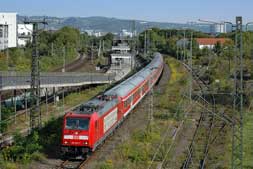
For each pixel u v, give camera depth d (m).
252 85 70.81
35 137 36.91
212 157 38.56
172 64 129.25
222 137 46.47
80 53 185.25
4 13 152.50
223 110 62.28
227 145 43.09
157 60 106.38
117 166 33.25
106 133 39.72
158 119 54.78
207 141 44.59
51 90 75.12
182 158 37.72
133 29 101.75
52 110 59.19
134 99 56.62
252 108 63.78
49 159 34.69
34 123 43.34
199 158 38.03
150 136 43.84
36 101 43.69
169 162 36.03
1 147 36.88
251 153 41.00
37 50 43.09
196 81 86.44
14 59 103.31
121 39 162.62
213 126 52.16
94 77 85.12
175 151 40.16
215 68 95.44
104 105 39.56
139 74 69.69
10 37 152.88
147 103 65.94
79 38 192.88
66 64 134.00
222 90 71.06
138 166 33.81
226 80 81.62
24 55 113.75
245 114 59.47
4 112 48.88
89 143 34.69
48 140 38.69
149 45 167.00
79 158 35.38
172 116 56.47
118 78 100.69
